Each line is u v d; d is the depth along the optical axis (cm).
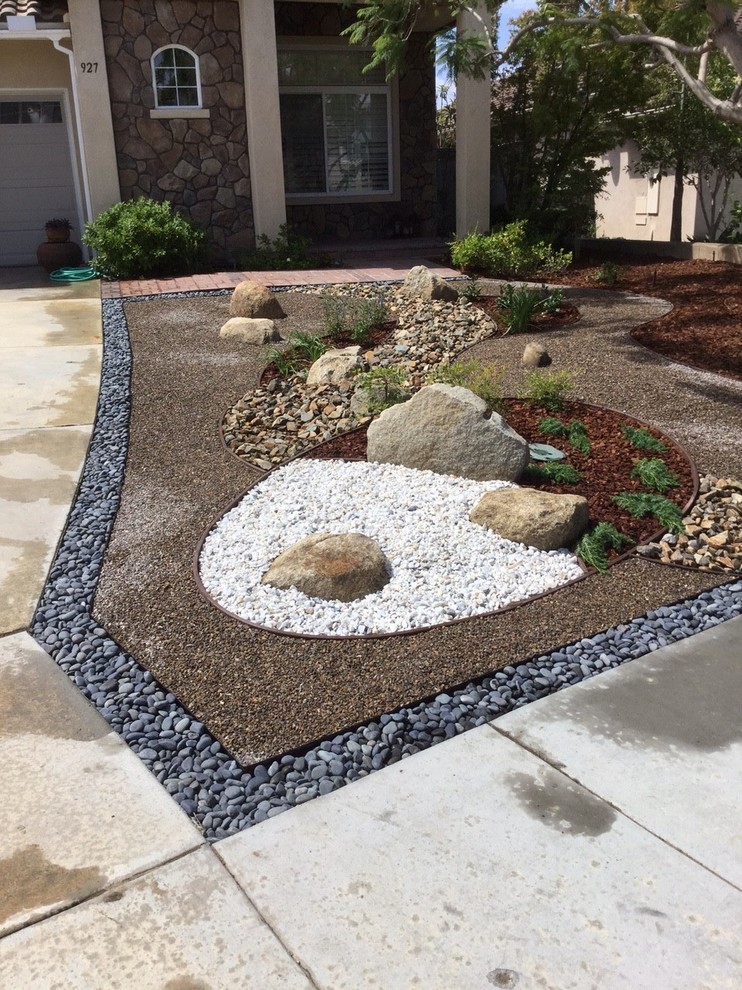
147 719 341
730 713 339
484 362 796
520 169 1482
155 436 656
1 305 1107
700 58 1254
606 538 468
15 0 1291
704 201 1719
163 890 258
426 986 227
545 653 383
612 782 302
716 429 627
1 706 349
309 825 285
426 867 265
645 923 244
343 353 779
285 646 385
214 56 1328
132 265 1273
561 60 1284
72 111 1425
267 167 1357
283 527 489
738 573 452
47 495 556
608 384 725
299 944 240
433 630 395
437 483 535
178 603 423
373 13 973
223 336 910
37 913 250
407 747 323
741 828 280
